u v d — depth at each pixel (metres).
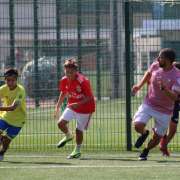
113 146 39.44
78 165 31.20
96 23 50.06
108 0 49.28
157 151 37.09
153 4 41.81
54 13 47.44
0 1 52.41
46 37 48.75
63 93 34.94
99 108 50.22
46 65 48.97
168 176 27.72
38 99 48.38
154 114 32.69
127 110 38.16
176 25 42.72
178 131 42.22
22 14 49.12
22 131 46.16
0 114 33.84
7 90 33.38
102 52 49.50
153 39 42.97
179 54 43.31
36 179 27.06
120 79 48.88
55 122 47.97
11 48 51.50
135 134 40.78
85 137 43.84
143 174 28.25
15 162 32.50
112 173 28.52
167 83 32.03
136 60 43.03
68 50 48.47
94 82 49.97
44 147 39.06
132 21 39.78
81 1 48.44
